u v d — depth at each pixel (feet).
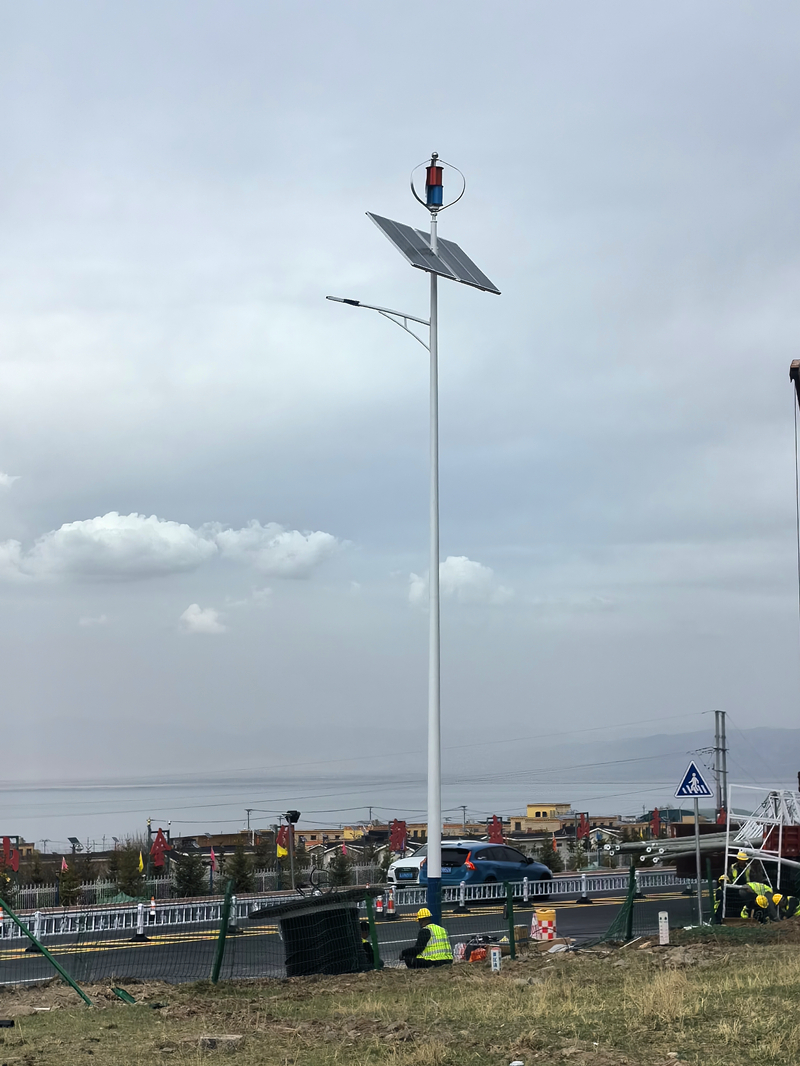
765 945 58.95
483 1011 39.32
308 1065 31.40
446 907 99.91
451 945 68.28
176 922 86.12
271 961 64.80
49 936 80.23
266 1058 32.42
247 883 198.39
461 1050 32.55
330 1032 36.83
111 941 74.74
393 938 75.00
